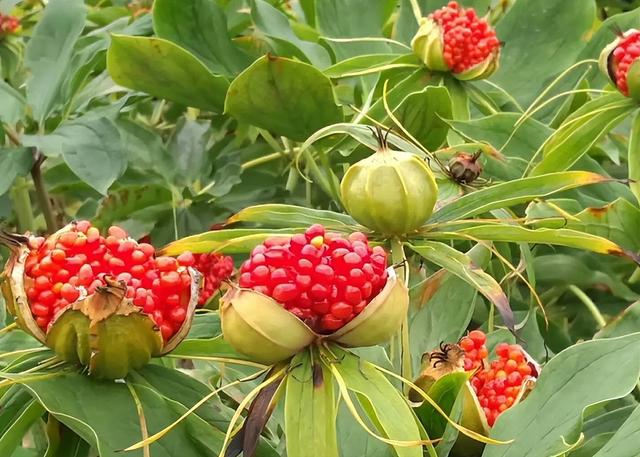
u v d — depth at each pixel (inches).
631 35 21.8
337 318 14.4
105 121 21.8
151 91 23.9
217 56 25.5
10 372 15.6
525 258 21.4
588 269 25.5
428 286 19.0
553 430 15.1
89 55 23.9
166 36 25.1
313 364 14.5
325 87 21.8
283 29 25.8
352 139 23.4
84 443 16.0
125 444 14.8
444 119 23.0
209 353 16.3
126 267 15.2
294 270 14.4
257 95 22.1
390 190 16.7
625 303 26.3
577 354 15.5
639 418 14.6
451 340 18.6
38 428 19.2
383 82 25.0
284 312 14.2
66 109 24.0
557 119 25.6
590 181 17.3
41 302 15.1
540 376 15.6
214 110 24.4
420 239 17.2
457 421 15.5
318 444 14.1
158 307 15.3
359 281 14.4
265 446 15.9
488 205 17.5
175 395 15.8
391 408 14.2
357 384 14.3
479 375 17.0
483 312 24.1
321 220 17.6
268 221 17.7
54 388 15.0
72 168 21.1
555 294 26.1
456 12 24.5
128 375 15.7
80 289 15.0
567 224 21.2
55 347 15.1
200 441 15.3
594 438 17.3
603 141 25.6
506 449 15.4
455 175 20.3
